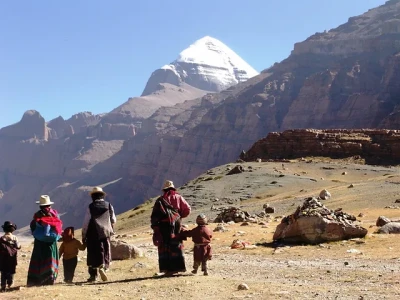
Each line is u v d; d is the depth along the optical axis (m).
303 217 21.50
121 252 18.69
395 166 101.25
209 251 14.10
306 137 119.69
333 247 19.75
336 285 12.22
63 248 14.42
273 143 123.69
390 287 11.54
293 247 20.67
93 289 12.45
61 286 12.99
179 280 12.97
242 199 69.88
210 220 44.44
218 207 59.44
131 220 65.56
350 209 37.59
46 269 13.40
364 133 119.12
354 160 109.75
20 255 23.73
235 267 16.31
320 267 15.52
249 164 103.94
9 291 12.92
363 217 30.89
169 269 13.91
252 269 15.72
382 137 115.69
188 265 17.00
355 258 16.94
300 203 48.06
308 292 11.23
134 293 11.77
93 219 13.79
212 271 15.43
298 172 90.12
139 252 19.00
